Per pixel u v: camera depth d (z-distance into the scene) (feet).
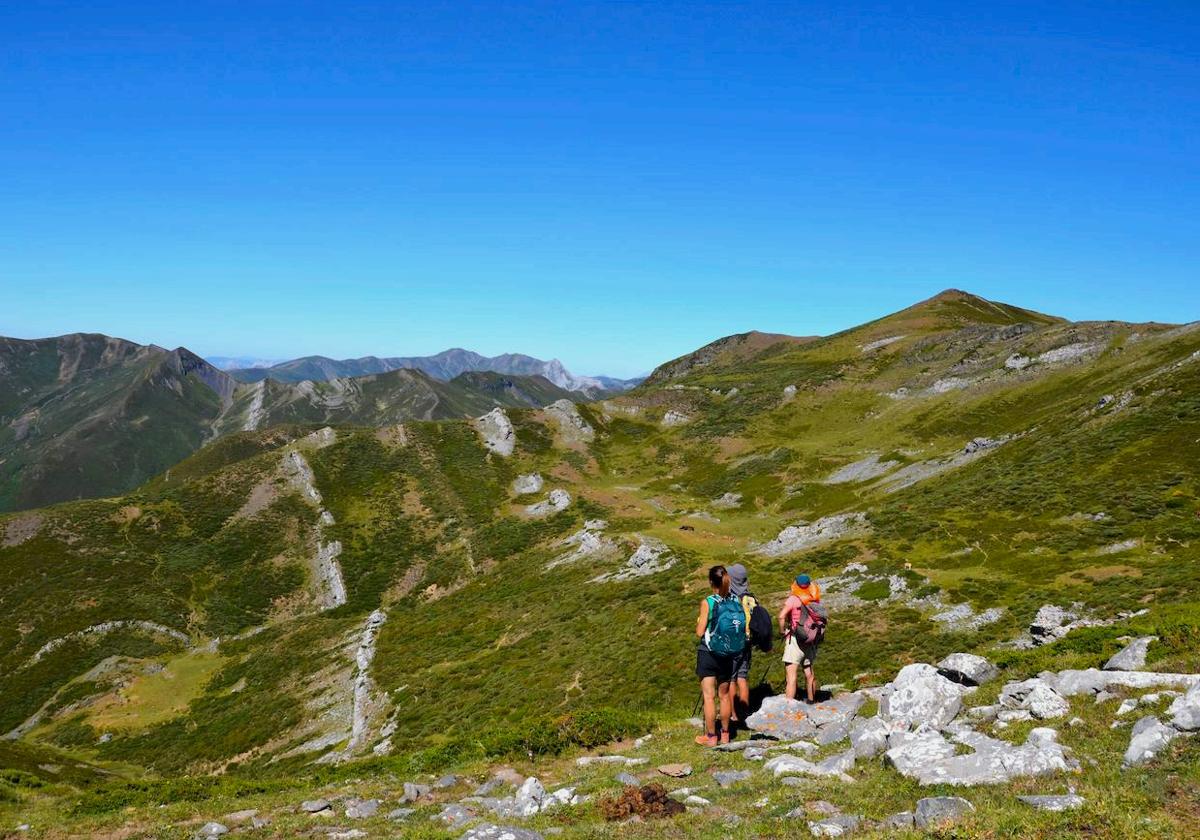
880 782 29.22
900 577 158.61
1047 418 333.42
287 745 196.85
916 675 39.17
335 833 34.88
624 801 30.60
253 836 35.70
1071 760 27.27
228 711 249.34
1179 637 40.78
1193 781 22.93
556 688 151.84
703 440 541.75
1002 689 41.50
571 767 43.68
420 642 243.19
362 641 270.05
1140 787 23.53
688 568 223.92
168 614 359.05
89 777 182.80
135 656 323.78
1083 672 37.73
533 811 33.32
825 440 478.59
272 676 272.51
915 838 21.25
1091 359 434.71
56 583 372.17
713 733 42.01
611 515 401.49
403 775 48.83
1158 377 284.82
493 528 417.69
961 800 23.81
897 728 36.24
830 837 23.97
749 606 42.98
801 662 48.73
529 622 223.92
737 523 347.97
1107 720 31.96
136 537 428.15
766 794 30.19
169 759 217.97
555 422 589.73
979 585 145.89
